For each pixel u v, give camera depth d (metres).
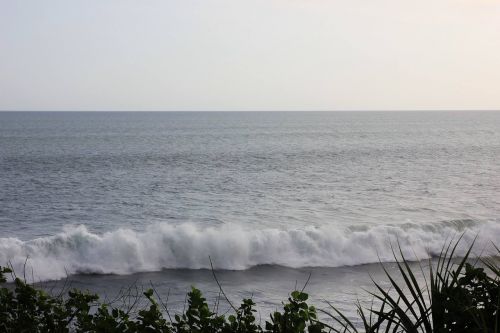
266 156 55.66
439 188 32.50
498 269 3.38
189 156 54.75
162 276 13.69
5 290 3.80
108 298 11.30
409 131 118.75
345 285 12.57
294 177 37.97
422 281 12.82
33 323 3.73
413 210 24.91
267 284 12.80
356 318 9.45
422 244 16.44
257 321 9.66
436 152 61.81
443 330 2.78
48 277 13.46
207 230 15.23
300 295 3.33
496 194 30.12
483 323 2.64
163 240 14.73
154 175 38.72
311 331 3.13
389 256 15.75
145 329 3.30
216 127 137.75
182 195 29.27
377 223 21.56
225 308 10.59
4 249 13.86
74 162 47.62
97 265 14.15
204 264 14.73
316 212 24.20
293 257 15.29
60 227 20.81
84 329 3.59
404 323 2.84
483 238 17.08
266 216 23.14
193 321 3.33
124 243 14.46
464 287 3.11
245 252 14.95
